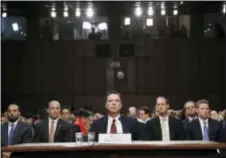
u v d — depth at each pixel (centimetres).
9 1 1816
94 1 1841
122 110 1848
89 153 462
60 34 1861
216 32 1847
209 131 758
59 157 462
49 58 1866
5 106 1847
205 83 1859
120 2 1842
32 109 1852
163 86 1859
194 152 459
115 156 460
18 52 1855
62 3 1841
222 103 1850
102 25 1855
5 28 1848
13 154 459
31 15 1853
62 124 742
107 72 1862
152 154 460
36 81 1862
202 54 1855
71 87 1870
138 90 1856
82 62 1864
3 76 1850
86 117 1295
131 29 1856
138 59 1861
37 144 485
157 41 1855
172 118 736
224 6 1825
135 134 623
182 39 1856
